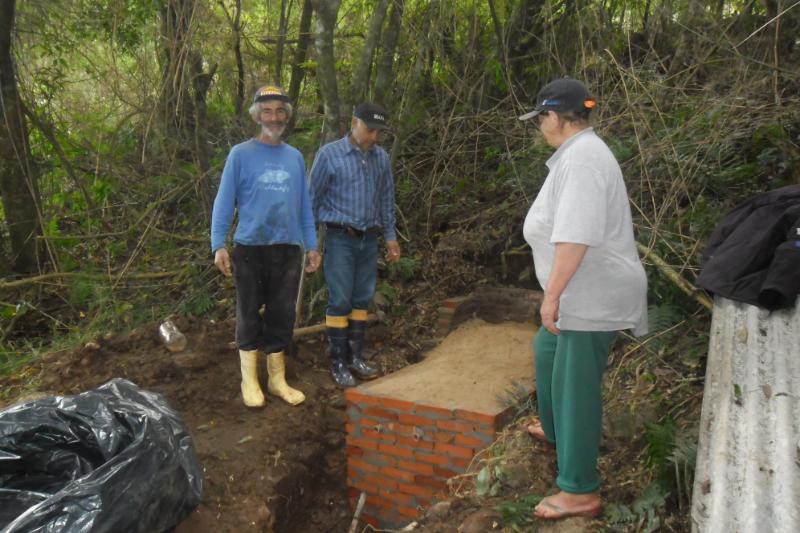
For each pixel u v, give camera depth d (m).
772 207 2.78
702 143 4.43
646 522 2.61
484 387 3.95
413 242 6.20
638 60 6.16
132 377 4.27
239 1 7.17
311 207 4.14
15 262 6.34
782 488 1.70
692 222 4.19
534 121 6.18
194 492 2.77
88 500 2.39
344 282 4.38
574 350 2.50
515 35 6.89
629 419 3.24
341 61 6.98
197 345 4.50
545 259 2.57
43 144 7.12
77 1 6.70
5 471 2.65
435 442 3.75
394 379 4.22
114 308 5.81
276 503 3.67
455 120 6.62
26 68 6.69
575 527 2.60
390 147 6.76
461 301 5.30
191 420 4.07
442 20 6.50
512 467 3.17
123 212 7.11
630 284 2.47
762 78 4.74
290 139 7.02
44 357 4.75
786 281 2.38
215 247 3.81
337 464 4.14
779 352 2.29
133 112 6.92
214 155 7.64
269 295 4.08
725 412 2.17
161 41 6.51
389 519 3.99
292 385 4.45
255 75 7.82
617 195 2.45
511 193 6.19
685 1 5.70
